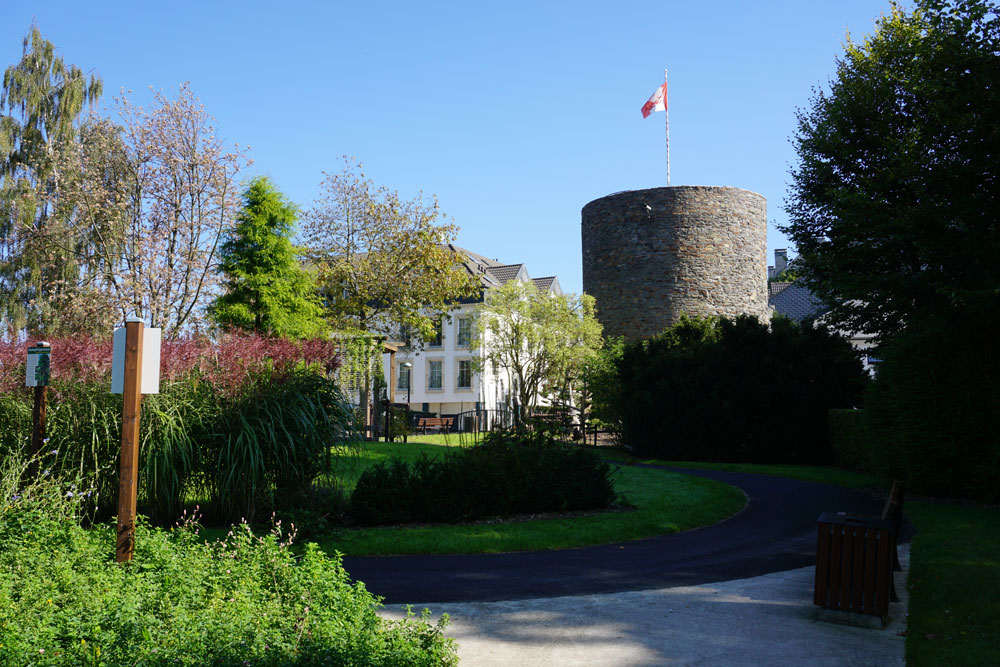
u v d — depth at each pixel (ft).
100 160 82.58
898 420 46.47
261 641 12.00
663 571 25.79
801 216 71.77
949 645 17.20
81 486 28.07
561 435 43.32
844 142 66.03
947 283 44.09
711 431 76.07
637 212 106.63
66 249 86.07
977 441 42.91
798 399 74.28
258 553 18.06
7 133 96.32
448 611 20.01
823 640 17.78
